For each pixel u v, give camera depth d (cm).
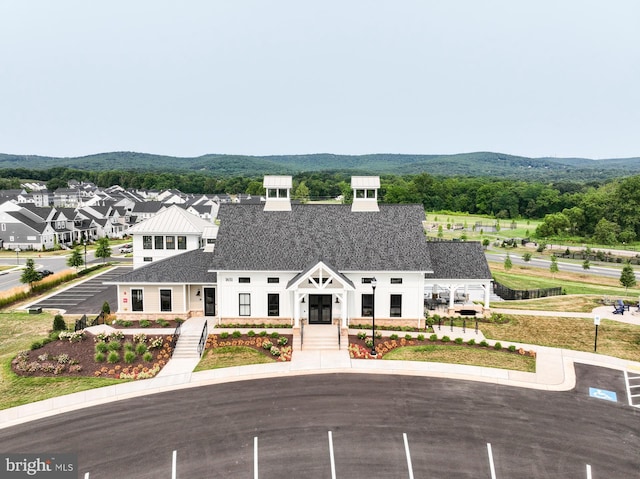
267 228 3759
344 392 2428
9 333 3547
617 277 5831
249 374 2662
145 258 4606
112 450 1903
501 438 2000
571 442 1981
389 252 3569
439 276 3700
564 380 2605
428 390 2455
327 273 3216
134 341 3084
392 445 1933
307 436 2000
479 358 2900
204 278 3581
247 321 3472
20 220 8738
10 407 2283
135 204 12738
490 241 9338
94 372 2692
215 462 1820
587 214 10381
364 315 3516
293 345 3083
